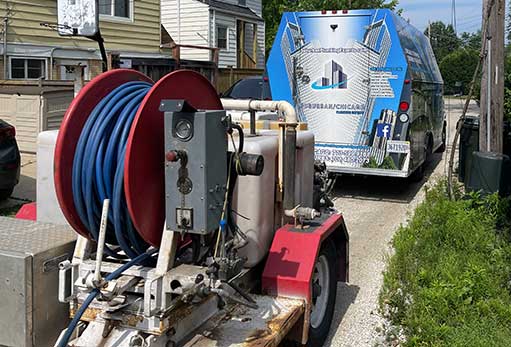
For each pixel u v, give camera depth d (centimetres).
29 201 849
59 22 452
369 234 761
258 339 312
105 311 295
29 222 363
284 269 371
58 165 293
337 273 471
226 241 323
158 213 309
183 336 311
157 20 1869
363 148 926
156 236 311
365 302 529
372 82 909
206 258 319
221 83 1986
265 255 380
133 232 308
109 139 297
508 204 810
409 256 597
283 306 356
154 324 289
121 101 305
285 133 385
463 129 1020
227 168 310
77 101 301
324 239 401
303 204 445
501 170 820
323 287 441
